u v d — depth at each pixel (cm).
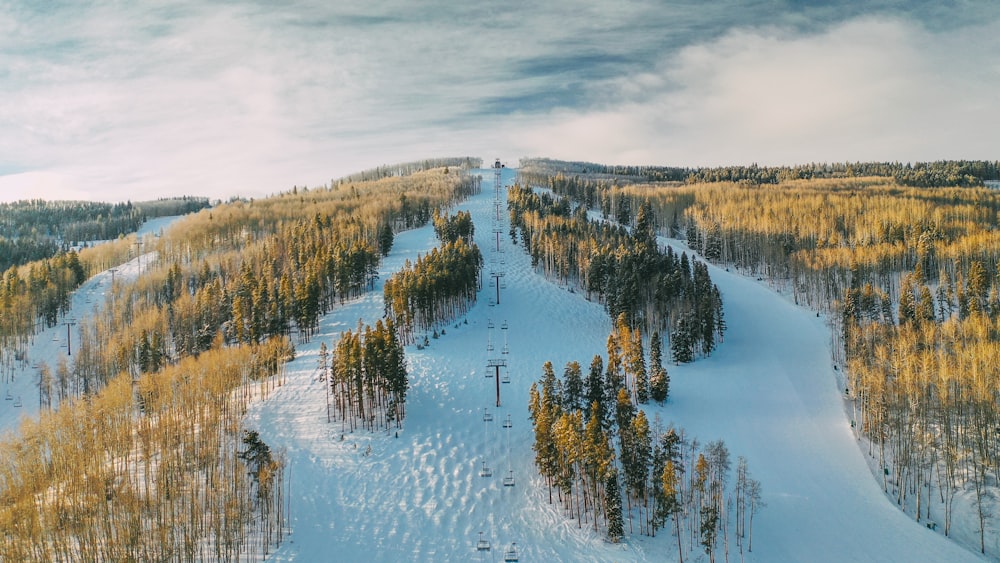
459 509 7138
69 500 6556
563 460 6962
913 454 7631
